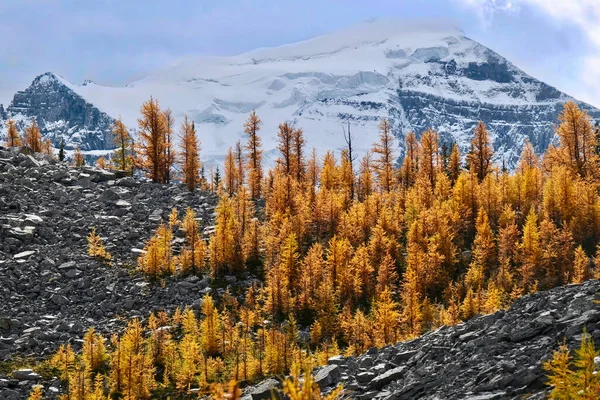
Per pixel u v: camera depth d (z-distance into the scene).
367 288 71.38
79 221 77.56
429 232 80.81
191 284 66.94
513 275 71.69
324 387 30.94
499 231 77.69
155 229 78.88
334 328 62.53
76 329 58.06
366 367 32.25
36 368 51.12
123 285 65.69
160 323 59.59
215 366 51.16
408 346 32.72
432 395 25.59
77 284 64.75
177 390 48.94
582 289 30.36
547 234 75.12
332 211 86.44
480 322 31.11
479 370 25.89
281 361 49.56
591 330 25.39
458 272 75.38
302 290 68.06
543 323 27.38
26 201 80.44
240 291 67.88
